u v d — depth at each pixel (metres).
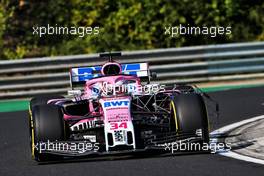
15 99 65.38
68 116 36.50
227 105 53.38
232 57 69.12
